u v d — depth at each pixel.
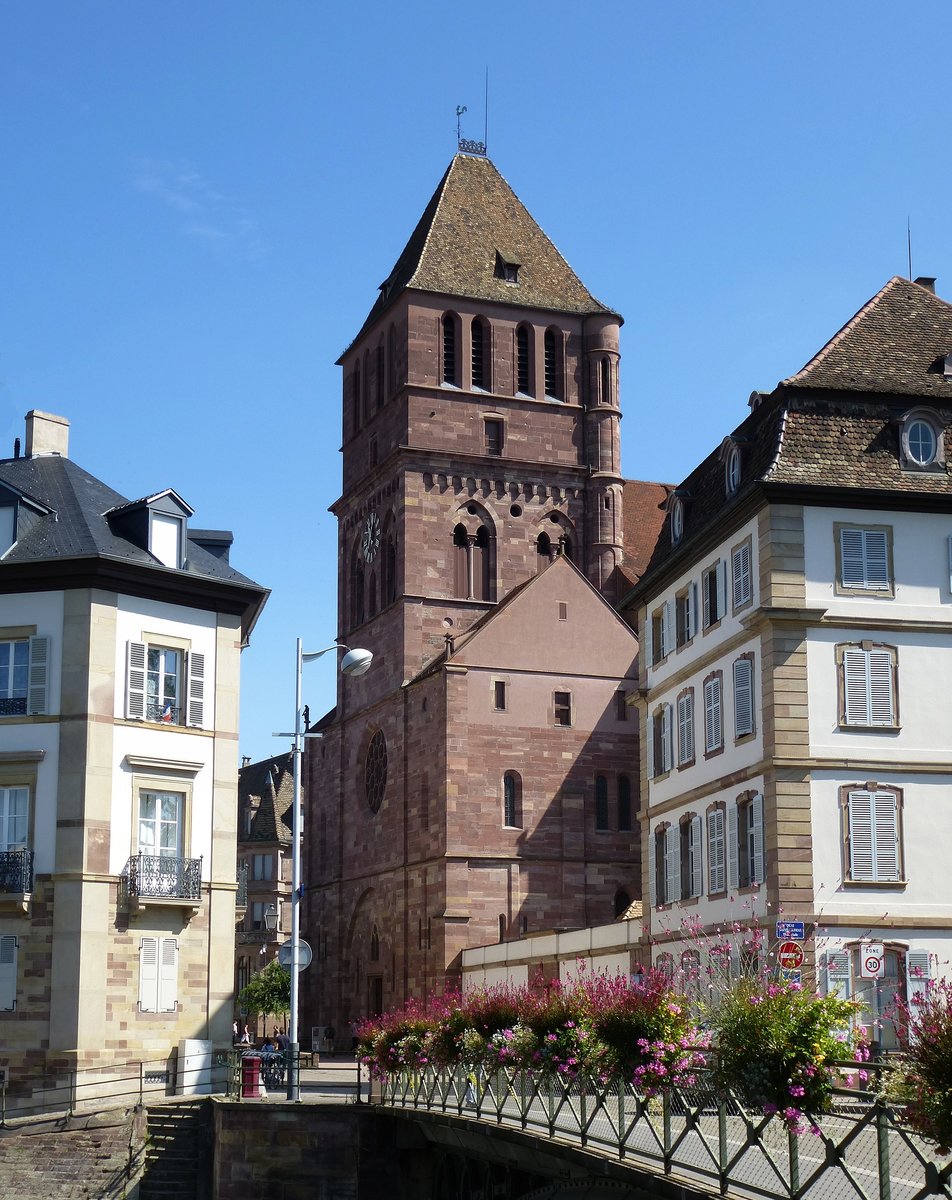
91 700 54.25
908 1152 22.89
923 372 52.69
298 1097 47.53
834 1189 21.97
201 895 55.56
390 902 89.00
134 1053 53.28
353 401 103.38
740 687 51.84
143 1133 47.97
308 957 48.19
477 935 82.31
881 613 49.91
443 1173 43.53
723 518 52.62
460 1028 39.53
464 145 103.50
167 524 57.84
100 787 53.97
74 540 56.38
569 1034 32.19
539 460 95.62
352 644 98.75
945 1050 19.45
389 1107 44.09
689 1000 29.70
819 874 48.28
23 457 62.00
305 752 103.12
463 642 85.00
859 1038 24.22
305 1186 45.41
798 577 49.72
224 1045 55.28
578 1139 30.69
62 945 52.75
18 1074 52.31
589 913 83.94
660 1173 25.88
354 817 95.19
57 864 53.31
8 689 55.06
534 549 94.81
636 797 85.94
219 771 57.09
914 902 48.41
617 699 86.50
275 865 131.75
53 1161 47.84
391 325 98.06
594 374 97.56
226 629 58.41
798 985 25.88
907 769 49.16
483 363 96.56
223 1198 45.78
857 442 50.91
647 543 102.94
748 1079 23.69
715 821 53.69
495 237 100.12
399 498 93.81
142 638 56.03
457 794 83.31
